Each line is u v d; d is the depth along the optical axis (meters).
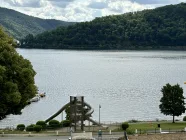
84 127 88.69
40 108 155.88
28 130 84.12
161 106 104.06
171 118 131.38
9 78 84.31
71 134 69.25
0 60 84.38
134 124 94.75
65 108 105.88
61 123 90.00
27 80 87.19
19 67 86.56
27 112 145.00
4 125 120.31
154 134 72.06
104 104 164.75
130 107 157.12
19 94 82.69
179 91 101.69
